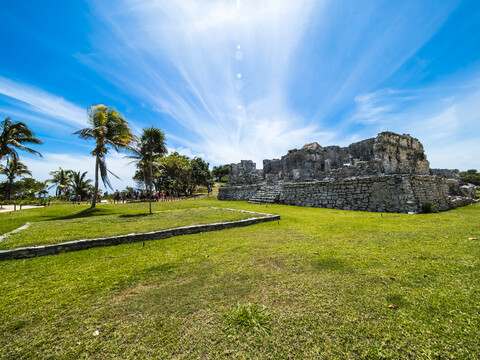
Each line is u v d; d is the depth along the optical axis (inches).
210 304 107.8
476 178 1381.6
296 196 616.7
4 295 120.7
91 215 456.4
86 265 165.6
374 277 129.5
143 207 606.9
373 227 272.2
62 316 101.3
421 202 432.5
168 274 145.2
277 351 77.9
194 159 1595.7
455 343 77.4
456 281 120.3
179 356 76.9
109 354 78.3
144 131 927.0
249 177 862.5
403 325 87.9
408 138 589.0
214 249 198.1
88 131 607.2
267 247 198.7
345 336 83.4
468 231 228.5
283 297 111.6
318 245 200.1
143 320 97.1
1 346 82.7
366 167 496.1
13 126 783.1
